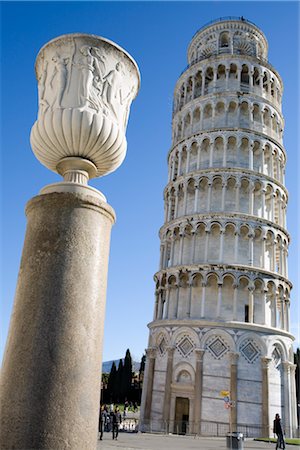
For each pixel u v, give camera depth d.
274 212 50.44
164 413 41.56
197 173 50.91
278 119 56.88
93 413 3.89
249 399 40.38
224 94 54.41
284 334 44.84
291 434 41.59
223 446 28.61
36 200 4.42
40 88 5.05
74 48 4.87
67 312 3.96
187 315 44.69
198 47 64.06
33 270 4.13
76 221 4.30
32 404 3.62
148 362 46.22
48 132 4.66
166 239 52.09
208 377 41.19
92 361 4.00
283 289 47.56
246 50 61.44
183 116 57.59
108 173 5.24
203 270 45.94
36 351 3.79
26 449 3.49
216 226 48.31
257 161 52.16
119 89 5.05
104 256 4.48
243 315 44.44
